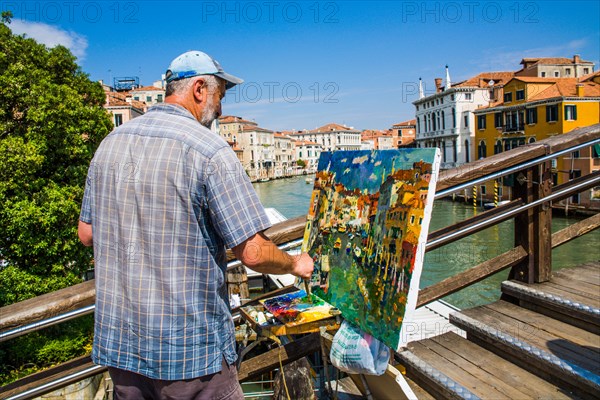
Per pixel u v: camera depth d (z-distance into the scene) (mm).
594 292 2914
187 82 1670
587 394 2145
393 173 1889
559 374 2244
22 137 14953
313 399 2389
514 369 2441
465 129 55969
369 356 1925
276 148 133875
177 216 1495
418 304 2822
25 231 13914
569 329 2688
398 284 1733
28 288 14055
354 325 2021
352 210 2137
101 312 1592
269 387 6285
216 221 1515
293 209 61812
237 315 2572
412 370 2508
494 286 20688
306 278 1803
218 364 1576
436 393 2346
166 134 1544
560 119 39625
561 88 41094
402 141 97000
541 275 3137
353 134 158750
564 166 35750
